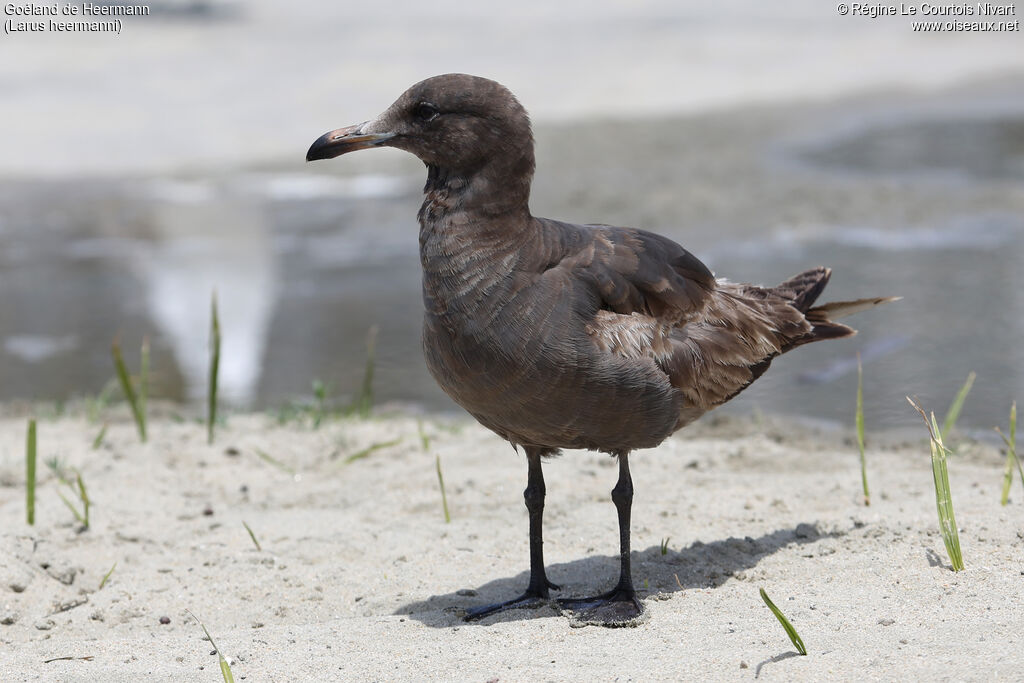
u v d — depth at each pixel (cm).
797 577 899
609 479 1193
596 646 782
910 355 1597
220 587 974
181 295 2036
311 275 2131
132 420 1471
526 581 963
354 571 997
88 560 1038
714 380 918
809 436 1333
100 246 2355
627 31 4750
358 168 2947
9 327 1895
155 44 4497
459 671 751
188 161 3031
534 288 841
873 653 718
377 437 1355
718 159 2822
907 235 2181
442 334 858
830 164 2767
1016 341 1623
